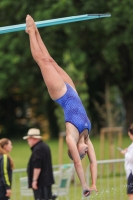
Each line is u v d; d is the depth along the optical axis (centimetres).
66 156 4328
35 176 2414
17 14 5147
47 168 2439
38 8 5019
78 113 1503
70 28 5031
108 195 2158
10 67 5312
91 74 5541
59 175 2680
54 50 5244
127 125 5806
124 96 5822
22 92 6088
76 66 5212
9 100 6588
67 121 1495
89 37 5253
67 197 2683
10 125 6644
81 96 4175
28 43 5309
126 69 5666
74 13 4931
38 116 6656
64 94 1526
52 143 5372
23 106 6688
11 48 5256
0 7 5231
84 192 1455
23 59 5350
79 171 1452
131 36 5047
